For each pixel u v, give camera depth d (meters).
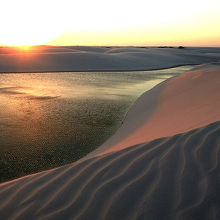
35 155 4.94
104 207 1.94
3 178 3.99
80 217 1.87
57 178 2.54
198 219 1.69
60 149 5.28
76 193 2.20
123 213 1.84
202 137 3.05
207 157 2.52
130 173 2.42
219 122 3.57
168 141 3.10
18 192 2.36
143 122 6.94
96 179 2.40
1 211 2.09
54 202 2.11
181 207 1.82
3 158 4.76
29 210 2.04
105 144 5.51
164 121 6.38
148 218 1.75
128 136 5.75
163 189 2.07
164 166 2.46
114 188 2.19
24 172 4.21
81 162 2.87
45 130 6.58
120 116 8.30
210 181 2.09
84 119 7.80
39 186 2.43
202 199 1.88
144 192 2.06
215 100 7.21
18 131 6.44
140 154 2.83
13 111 8.61
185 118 6.03
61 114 8.38
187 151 2.73
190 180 2.15
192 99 8.29
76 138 6.00
